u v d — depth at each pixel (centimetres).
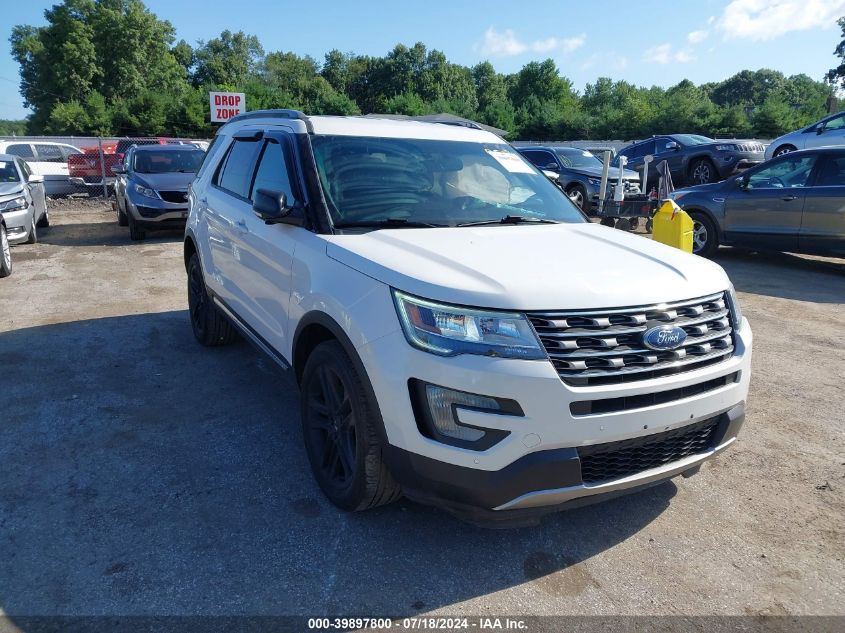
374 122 425
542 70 7912
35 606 254
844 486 360
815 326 671
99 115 5109
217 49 9481
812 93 10594
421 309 262
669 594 272
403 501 334
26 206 1038
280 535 302
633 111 4984
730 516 330
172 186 1162
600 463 266
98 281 844
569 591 272
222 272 478
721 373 285
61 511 318
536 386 246
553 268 283
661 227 697
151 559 283
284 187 381
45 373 504
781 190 941
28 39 7612
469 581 276
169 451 382
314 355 323
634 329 262
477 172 414
